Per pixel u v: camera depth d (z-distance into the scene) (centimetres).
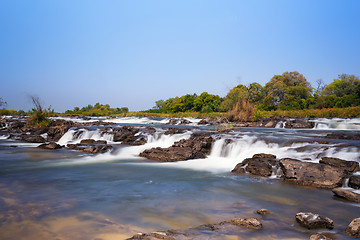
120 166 1248
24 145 1981
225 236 483
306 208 666
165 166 1254
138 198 741
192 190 836
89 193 786
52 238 468
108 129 2372
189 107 9238
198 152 1483
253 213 623
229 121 3512
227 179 990
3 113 6569
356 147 1128
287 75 8412
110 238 470
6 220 555
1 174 1052
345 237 489
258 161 1125
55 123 3009
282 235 492
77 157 1489
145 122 4500
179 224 548
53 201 698
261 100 7112
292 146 1383
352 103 4494
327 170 902
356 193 733
